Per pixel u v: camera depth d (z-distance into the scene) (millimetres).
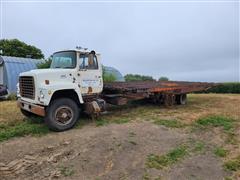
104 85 8773
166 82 12430
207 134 6051
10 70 16094
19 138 5719
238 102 11594
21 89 6883
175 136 5852
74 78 6660
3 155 4664
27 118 7539
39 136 5840
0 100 13734
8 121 7246
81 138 5570
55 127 6109
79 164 4281
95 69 7188
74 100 6816
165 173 4016
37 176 3852
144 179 3805
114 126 6648
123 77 19406
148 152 4844
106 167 4199
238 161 4422
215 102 11688
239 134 6004
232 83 19578
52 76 6246
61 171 4020
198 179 3836
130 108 9641
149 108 9672
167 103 9977
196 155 4754
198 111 8922
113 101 8219
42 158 4508
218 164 4363
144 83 11281
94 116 7309
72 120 6445
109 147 5016
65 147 5035
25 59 17953
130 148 5004
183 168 4199
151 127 6543
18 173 3941
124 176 3895
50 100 6043
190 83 11734
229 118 7539
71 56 6832
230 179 3830
